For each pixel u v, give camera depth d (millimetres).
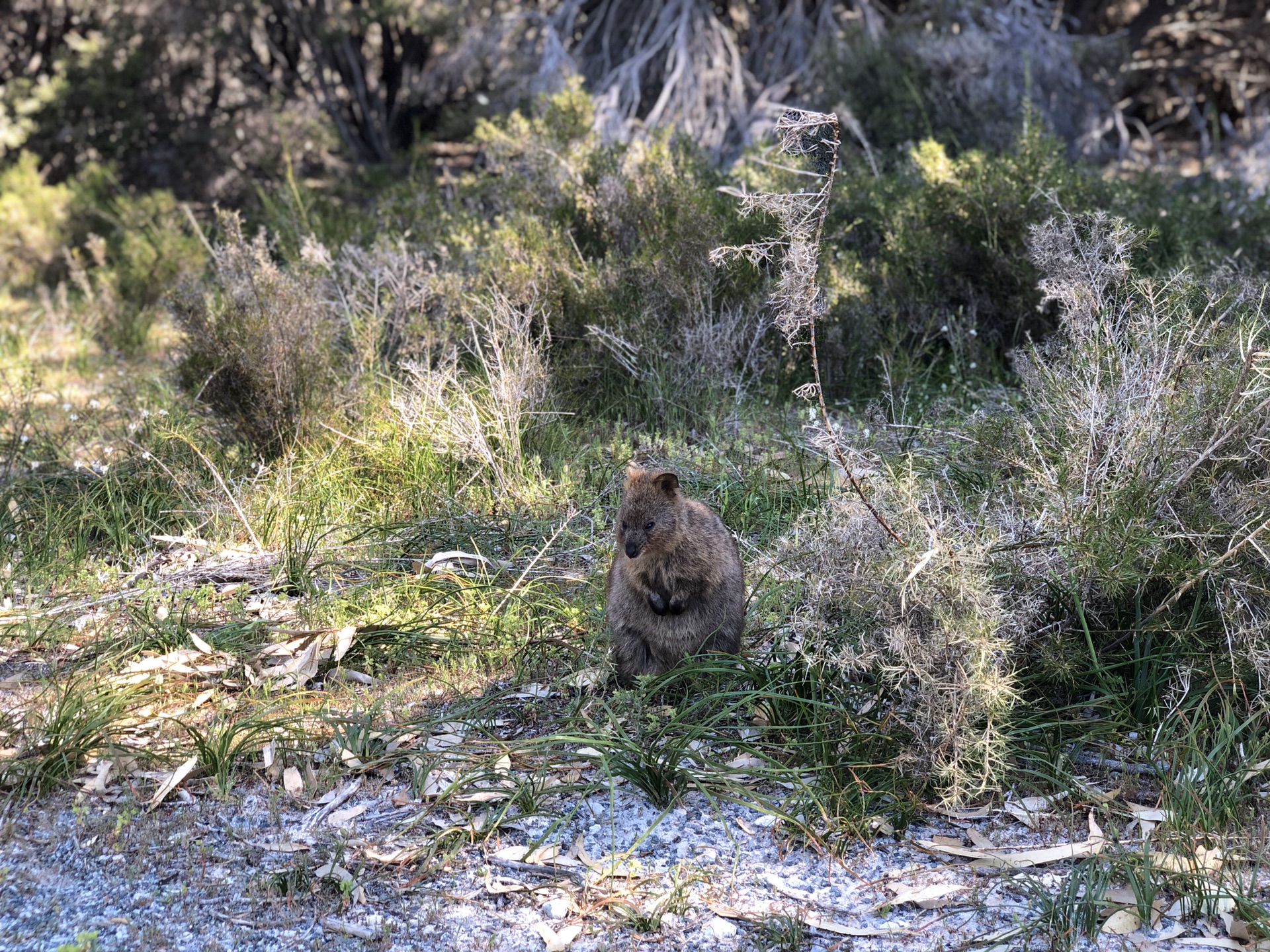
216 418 8242
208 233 15711
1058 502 5137
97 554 6766
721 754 4680
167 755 4539
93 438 8648
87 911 3707
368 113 19547
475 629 5676
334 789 4426
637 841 3992
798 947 3609
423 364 8891
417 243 11172
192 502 7180
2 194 16484
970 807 4375
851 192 11328
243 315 8086
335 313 9445
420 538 6668
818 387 4684
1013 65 15938
